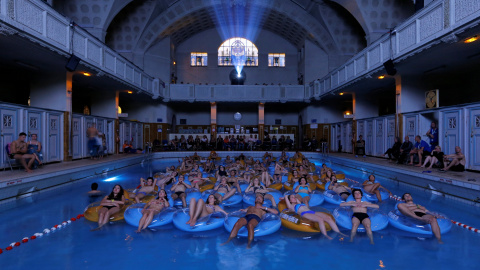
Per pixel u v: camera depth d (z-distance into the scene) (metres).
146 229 5.26
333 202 6.91
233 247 4.54
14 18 6.78
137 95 18.66
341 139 19.69
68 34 9.27
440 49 8.21
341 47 19.59
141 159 16.41
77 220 5.77
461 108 8.85
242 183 8.68
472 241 4.70
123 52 19.95
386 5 13.63
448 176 7.35
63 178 8.87
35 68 10.62
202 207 5.32
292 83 24.98
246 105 25.19
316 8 18.42
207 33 24.81
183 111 25.23
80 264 3.95
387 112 19.44
